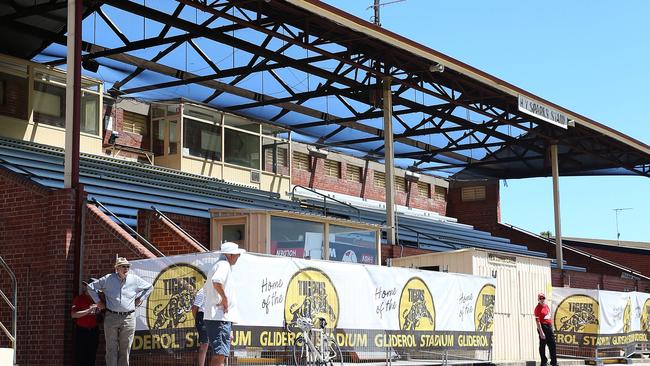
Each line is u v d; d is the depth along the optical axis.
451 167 42.72
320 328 15.99
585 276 35.47
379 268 17.67
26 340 16.56
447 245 32.62
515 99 29.52
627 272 40.84
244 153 33.09
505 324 24.08
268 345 15.04
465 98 30.02
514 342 24.38
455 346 19.59
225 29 24.61
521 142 37.62
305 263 15.97
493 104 31.41
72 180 16.80
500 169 42.78
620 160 39.09
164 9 25.81
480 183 44.66
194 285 14.50
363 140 37.66
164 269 14.90
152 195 22.19
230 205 24.11
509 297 24.39
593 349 25.73
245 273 14.77
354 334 16.91
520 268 25.00
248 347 14.70
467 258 23.17
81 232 16.62
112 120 29.64
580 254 41.84
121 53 27.27
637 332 28.44
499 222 43.97
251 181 33.16
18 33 24.92
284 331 15.35
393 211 26.61
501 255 24.27
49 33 25.16
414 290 18.58
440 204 45.38
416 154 40.78
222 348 13.32
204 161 31.17
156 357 14.72
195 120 31.08
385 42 23.75
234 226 20.00
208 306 13.40
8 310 17.09
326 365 15.87
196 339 14.37
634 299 28.42
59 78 27.03
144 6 23.62
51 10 22.83
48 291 16.45
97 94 27.80
